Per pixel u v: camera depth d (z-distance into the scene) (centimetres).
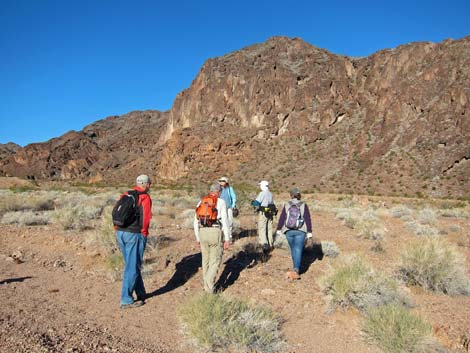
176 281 711
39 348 396
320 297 635
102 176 12556
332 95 9438
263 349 458
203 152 9238
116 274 730
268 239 954
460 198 4934
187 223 1322
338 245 1054
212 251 629
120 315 549
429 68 7881
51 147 16225
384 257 926
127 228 590
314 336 505
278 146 8938
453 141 6369
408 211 2114
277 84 9888
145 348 438
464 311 591
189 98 11962
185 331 488
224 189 911
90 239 969
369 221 1422
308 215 740
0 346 396
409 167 6391
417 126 7044
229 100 10462
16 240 1018
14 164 15612
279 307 593
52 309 550
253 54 11319
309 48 11012
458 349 480
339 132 8556
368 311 550
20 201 1784
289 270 784
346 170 7138
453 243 1169
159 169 10181
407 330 471
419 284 710
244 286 683
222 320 478
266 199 945
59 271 768
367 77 9375
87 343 429
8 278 700
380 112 8138
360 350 473
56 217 1269
